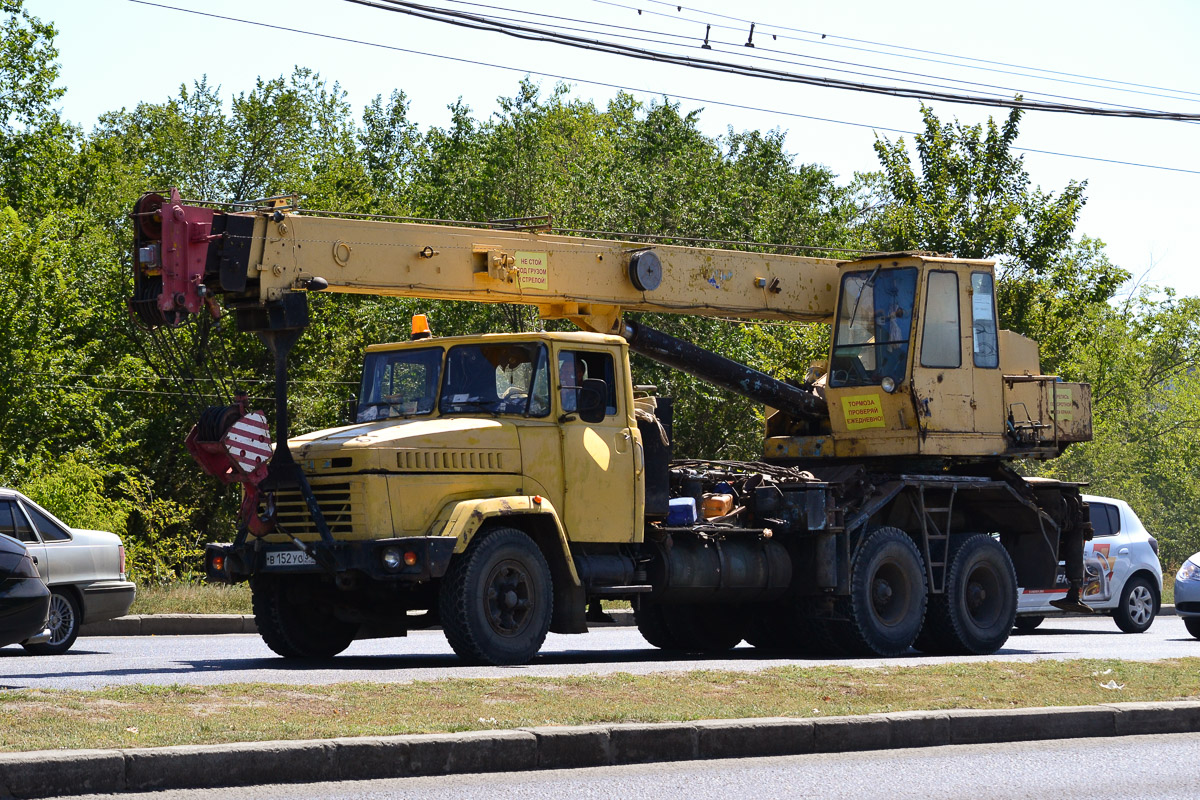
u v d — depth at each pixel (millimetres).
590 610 22344
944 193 47906
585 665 18734
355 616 20359
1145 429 105562
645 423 21734
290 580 20609
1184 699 15719
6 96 62875
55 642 23078
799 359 47500
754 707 13977
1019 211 46906
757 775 11977
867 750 13414
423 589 20078
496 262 21281
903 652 24094
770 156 76312
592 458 20531
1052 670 17906
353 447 18578
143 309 18312
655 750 12461
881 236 50000
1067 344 47625
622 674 16016
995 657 22828
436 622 20906
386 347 21281
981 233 47031
